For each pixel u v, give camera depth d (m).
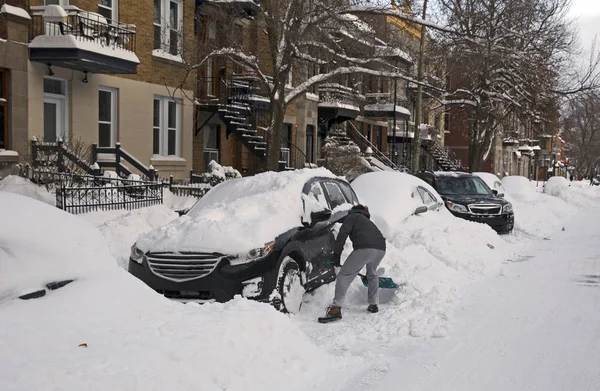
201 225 7.78
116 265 5.50
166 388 4.39
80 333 4.55
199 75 23.98
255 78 24.08
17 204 5.09
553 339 6.93
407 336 7.10
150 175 17.59
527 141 65.50
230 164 26.30
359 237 7.88
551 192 31.56
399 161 40.06
